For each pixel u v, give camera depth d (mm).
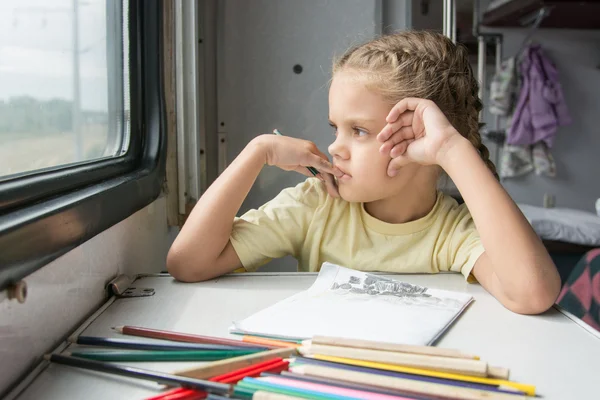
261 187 1744
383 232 938
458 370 488
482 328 641
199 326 638
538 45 3188
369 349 528
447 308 694
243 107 1714
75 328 648
